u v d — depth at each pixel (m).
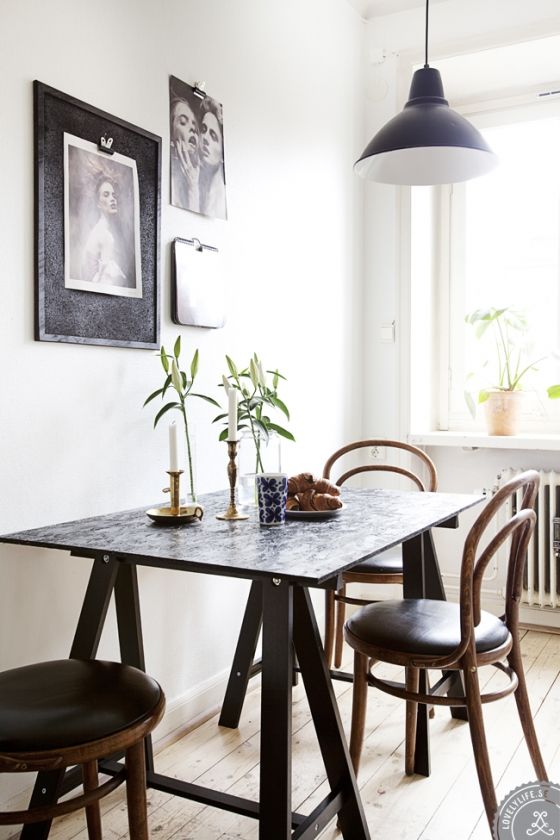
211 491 2.64
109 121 2.15
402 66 3.57
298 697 2.69
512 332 3.76
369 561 2.62
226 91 2.68
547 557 3.46
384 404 3.66
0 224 1.85
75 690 1.42
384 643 1.80
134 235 2.25
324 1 3.28
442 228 3.90
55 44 1.99
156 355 2.37
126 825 1.91
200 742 2.37
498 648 1.79
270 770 1.51
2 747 1.25
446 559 3.78
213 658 2.64
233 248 2.73
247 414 2.41
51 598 2.01
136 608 1.98
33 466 1.95
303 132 3.15
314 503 2.10
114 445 2.21
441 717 2.55
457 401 3.91
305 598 1.71
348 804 1.74
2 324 1.86
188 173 2.48
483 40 3.36
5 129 1.85
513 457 3.63
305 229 3.18
